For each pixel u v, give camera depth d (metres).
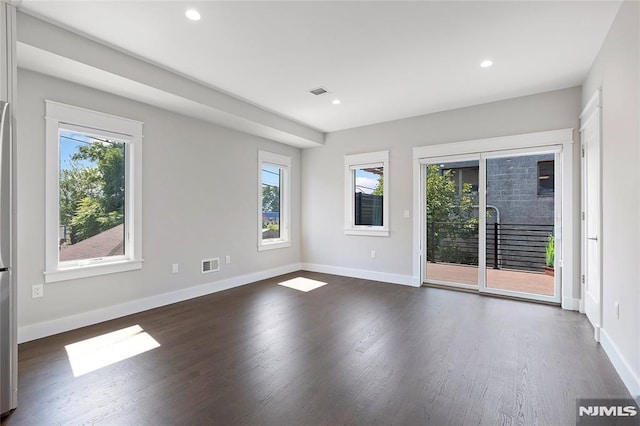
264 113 4.53
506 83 3.63
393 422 1.73
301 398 1.95
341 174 5.59
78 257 3.18
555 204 3.92
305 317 3.42
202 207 4.31
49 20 2.43
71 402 1.91
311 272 5.83
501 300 4.04
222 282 4.57
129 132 3.49
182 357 2.49
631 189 2.06
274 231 5.65
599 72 2.84
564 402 1.90
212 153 4.44
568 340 2.79
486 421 1.73
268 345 2.71
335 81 3.60
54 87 2.93
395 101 4.21
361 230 5.36
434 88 3.78
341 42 2.78
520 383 2.10
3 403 1.79
